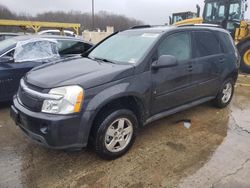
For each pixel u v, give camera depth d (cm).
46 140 316
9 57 550
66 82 326
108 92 338
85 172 338
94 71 357
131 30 485
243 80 891
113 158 364
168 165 353
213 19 1190
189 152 386
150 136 434
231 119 513
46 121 310
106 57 435
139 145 403
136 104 385
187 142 416
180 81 436
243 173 337
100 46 484
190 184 316
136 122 380
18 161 361
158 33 425
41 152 383
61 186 312
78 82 326
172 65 391
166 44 420
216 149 395
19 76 553
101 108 339
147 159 367
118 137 363
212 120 506
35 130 324
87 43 692
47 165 352
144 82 379
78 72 356
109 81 345
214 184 316
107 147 353
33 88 339
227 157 374
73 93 316
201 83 482
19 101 361
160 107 417
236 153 385
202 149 395
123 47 436
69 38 665
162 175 332
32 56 581
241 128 472
